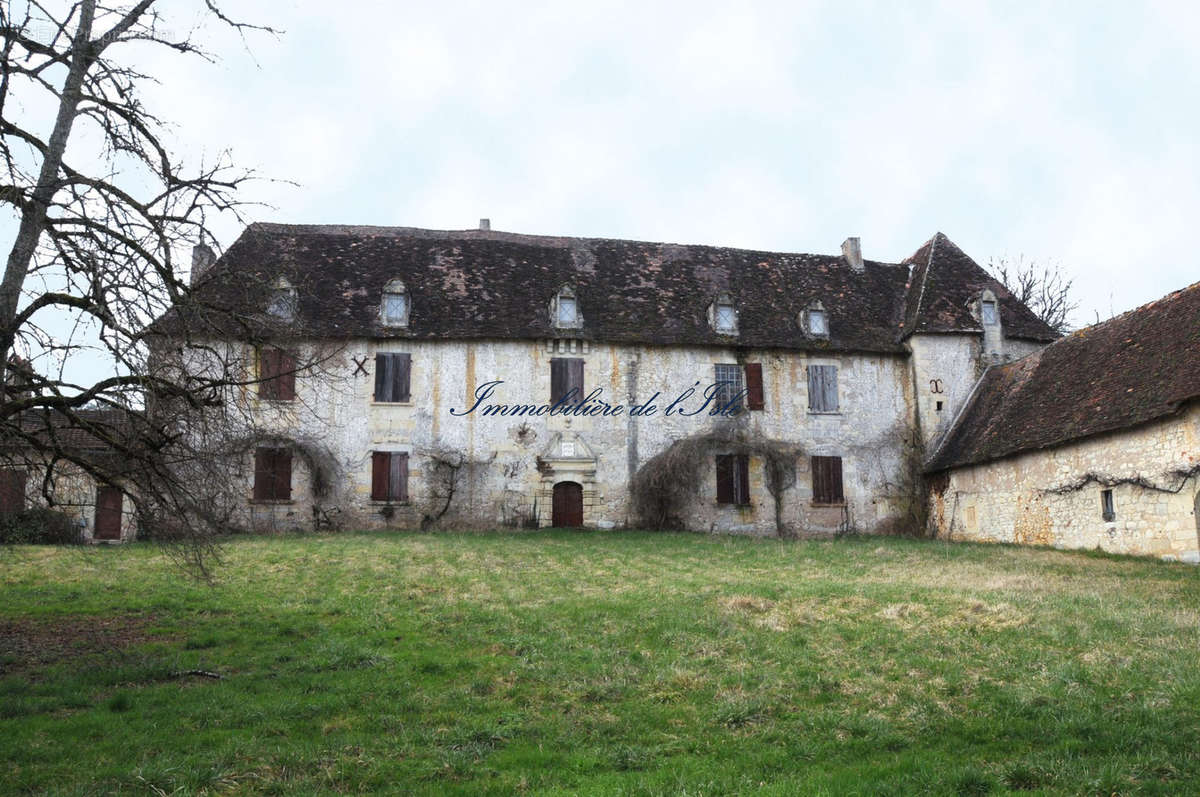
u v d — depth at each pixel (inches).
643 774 273.1
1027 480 915.4
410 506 1029.8
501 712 335.6
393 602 551.5
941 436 1111.6
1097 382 866.8
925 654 406.3
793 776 269.1
